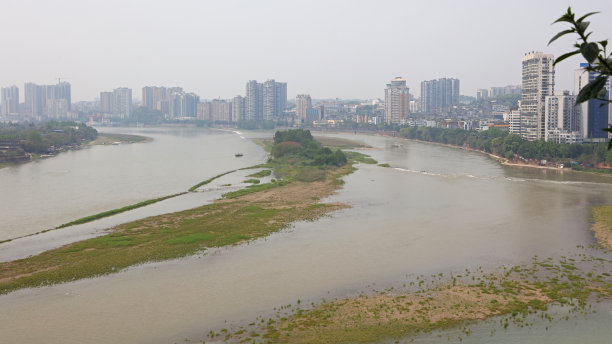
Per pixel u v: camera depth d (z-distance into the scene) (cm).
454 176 16775
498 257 7462
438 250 7888
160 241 8556
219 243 8406
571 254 7531
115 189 14425
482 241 8375
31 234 9319
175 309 5653
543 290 6038
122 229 9538
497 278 6525
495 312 5412
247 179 16362
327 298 5950
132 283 6512
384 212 10862
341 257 7575
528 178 16250
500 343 4681
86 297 6031
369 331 4997
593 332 4856
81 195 13425
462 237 8650
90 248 8194
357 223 9825
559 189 13875
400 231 9131
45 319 5397
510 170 18475
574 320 5144
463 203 11812
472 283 6366
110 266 7200
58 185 15075
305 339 4847
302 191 13850
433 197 12675
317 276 6731
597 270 6750
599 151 18338
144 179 16425
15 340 4903
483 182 15338
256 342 4803
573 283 6250
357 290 6203
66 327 5194
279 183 15125
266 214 10750
